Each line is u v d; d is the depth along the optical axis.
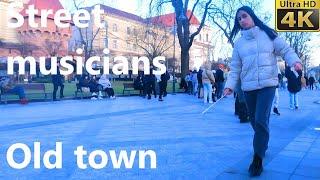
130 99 20.16
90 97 20.45
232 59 4.81
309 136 7.34
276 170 4.63
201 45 81.44
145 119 10.49
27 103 16.61
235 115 11.48
